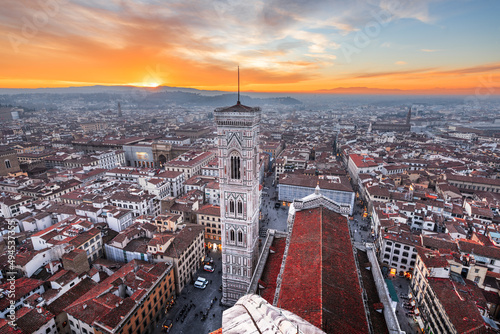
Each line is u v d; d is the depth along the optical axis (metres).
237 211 85.81
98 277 95.06
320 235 60.66
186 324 88.12
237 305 18.97
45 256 94.81
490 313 79.31
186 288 104.62
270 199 191.12
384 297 62.44
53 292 82.06
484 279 84.62
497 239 103.94
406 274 109.62
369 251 83.38
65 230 109.06
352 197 164.75
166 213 124.94
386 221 123.62
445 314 71.81
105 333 70.06
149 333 84.44
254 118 77.69
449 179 189.88
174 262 98.31
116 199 144.88
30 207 141.00
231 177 83.81
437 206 136.25
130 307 76.56
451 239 106.75
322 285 44.66
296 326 15.88
